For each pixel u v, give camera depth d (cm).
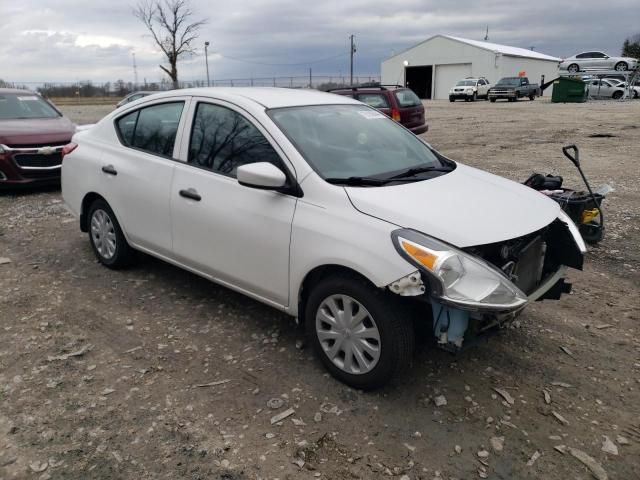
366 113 440
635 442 288
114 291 473
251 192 365
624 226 645
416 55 5372
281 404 317
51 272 520
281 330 403
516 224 322
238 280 382
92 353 373
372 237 301
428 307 309
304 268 332
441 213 314
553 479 264
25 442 287
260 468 270
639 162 1116
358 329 319
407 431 296
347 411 311
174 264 442
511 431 296
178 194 412
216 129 402
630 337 394
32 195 875
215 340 390
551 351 376
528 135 1648
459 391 330
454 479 264
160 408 314
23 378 344
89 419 305
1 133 859
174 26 2842
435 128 1939
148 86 5391
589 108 2723
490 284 289
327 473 267
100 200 504
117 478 263
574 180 935
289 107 394
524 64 5394
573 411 313
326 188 332
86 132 536
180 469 269
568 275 504
